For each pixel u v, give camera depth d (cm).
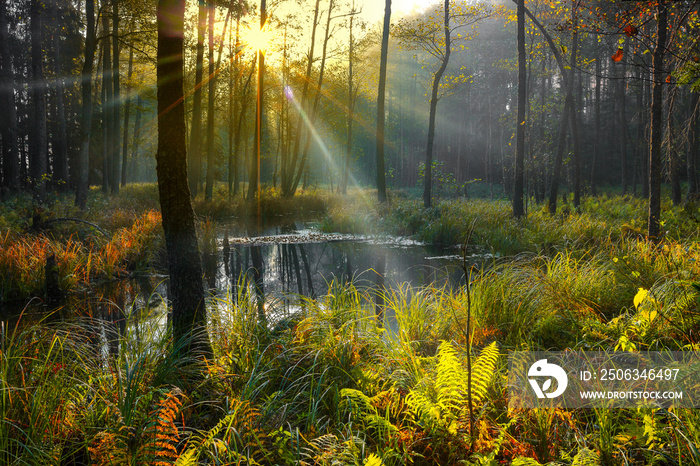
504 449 293
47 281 831
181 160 446
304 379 396
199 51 2158
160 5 422
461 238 1466
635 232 1058
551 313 516
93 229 1202
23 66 3145
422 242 1534
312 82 3117
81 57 3139
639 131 2750
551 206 1734
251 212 2373
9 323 670
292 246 1473
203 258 1263
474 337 488
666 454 262
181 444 308
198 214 2136
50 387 319
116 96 2420
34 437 283
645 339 424
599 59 2911
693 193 1859
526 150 2398
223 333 468
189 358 389
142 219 1390
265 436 301
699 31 756
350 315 490
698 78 695
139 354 377
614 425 296
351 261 1194
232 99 3023
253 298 542
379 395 346
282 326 508
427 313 545
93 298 834
